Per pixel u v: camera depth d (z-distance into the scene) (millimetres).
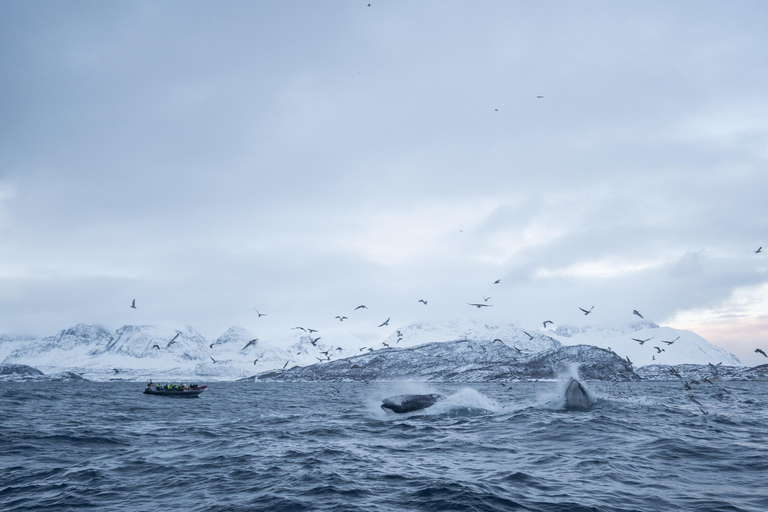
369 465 17625
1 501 13836
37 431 29078
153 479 16125
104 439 25938
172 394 86125
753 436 23016
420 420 32656
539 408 35938
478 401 41406
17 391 107750
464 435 24953
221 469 17469
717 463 16672
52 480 16219
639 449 19406
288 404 58688
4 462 19516
